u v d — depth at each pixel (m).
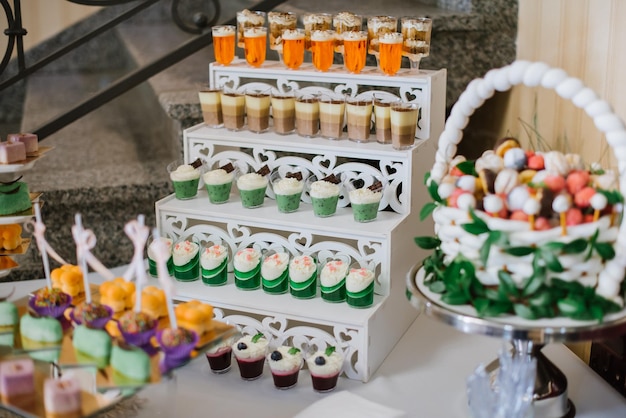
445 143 1.79
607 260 1.62
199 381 2.07
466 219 1.64
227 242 2.29
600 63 2.37
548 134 2.72
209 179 2.30
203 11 3.76
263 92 2.43
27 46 4.07
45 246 1.80
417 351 2.20
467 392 1.86
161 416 1.86
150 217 2.93
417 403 1.94
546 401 1.80
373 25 2.32
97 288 1.90
